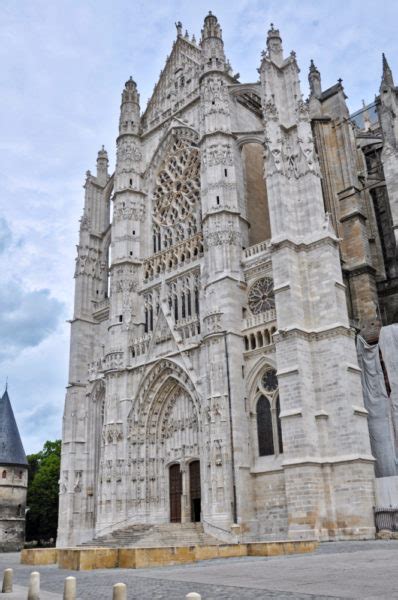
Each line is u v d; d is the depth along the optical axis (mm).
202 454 48250
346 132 58875
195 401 51000
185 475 52312
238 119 61250
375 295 53031
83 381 66438
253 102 64625
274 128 51500
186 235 61031
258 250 52062
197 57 66562
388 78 53531
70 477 61656
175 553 27453
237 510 43812
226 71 61281
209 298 51469
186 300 57031
